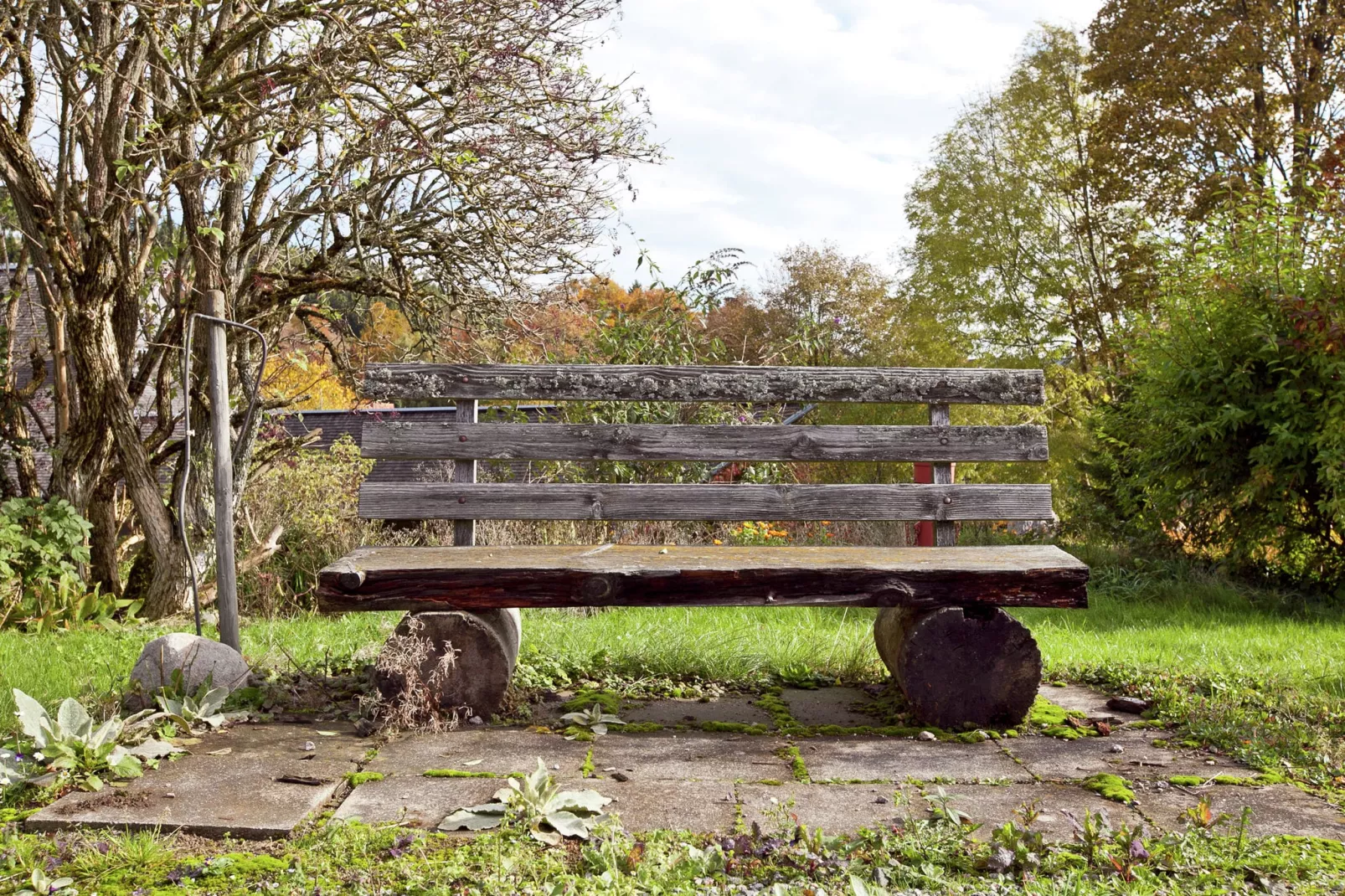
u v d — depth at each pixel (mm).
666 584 3941
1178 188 18766
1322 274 8930
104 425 8242
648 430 5000
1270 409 9047
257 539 8844
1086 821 2623
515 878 2459
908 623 4215
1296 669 5238
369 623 6688
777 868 2539
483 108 7500
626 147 7879
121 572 8875
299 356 9211
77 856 2611
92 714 3992
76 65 7586
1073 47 22250
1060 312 22172
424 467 9914
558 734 3910
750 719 4285
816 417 15477
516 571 3959
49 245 7832
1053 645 6211
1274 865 2533
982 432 5070
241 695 4277
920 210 22984
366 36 6777
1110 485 13250
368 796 3096
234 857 2605
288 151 8031
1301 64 17609
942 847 2656
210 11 7828
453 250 8523
